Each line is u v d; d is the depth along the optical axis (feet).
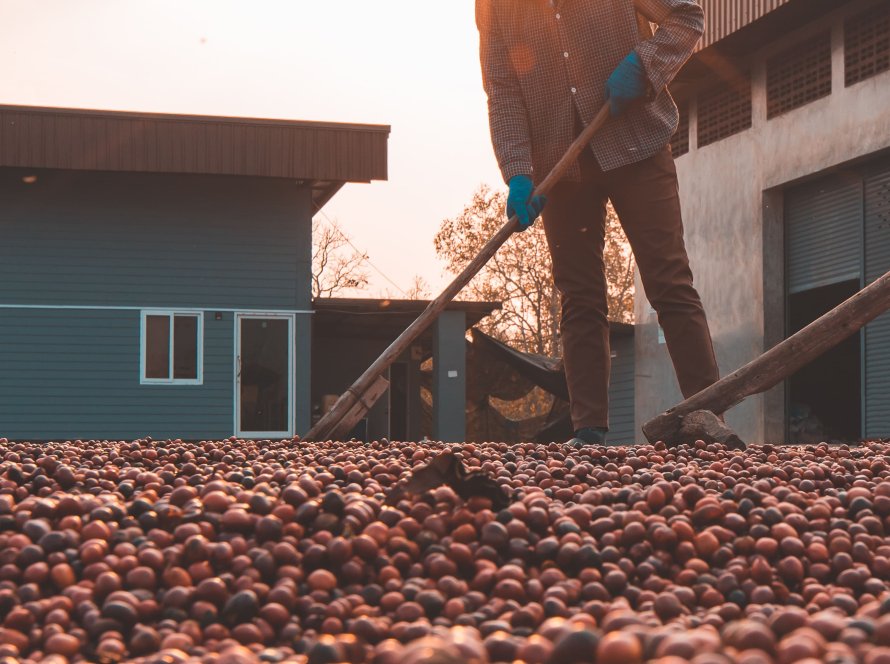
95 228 60.18
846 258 48.62
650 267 14.97
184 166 56.49
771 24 49.19
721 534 7.14
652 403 62.90
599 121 14.43
